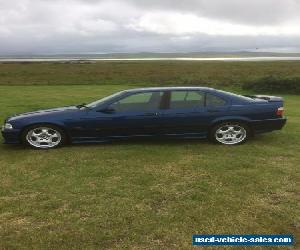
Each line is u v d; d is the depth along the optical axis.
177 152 8.12
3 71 52.44
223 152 8.11
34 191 5.90
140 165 7.18
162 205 5.29
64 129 8.53
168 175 6.57
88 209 5.18
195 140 9.24
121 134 8.59
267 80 24.50
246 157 7.71
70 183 6.23
